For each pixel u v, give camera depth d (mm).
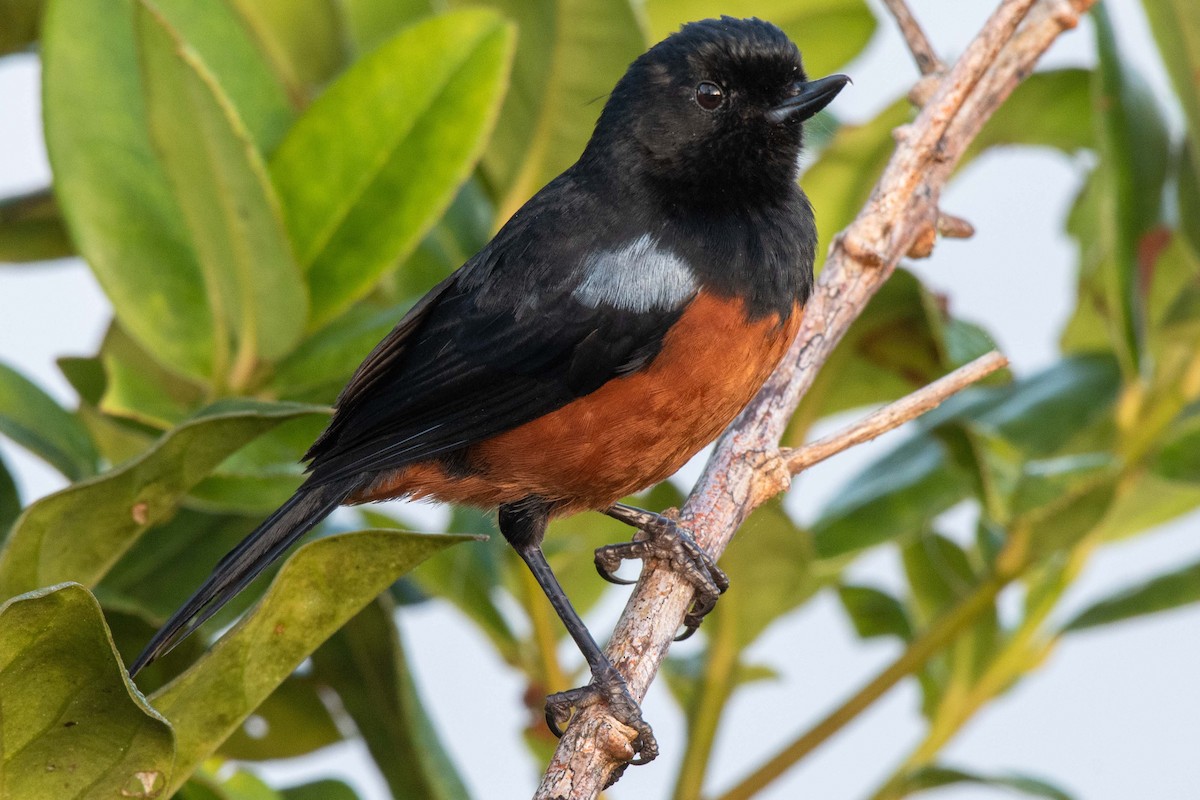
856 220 3082
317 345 3074
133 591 3070
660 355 3064
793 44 3082
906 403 3061
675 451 3074
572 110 3094
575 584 3109
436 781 3055
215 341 3068
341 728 3078
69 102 3064
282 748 3078
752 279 3068
